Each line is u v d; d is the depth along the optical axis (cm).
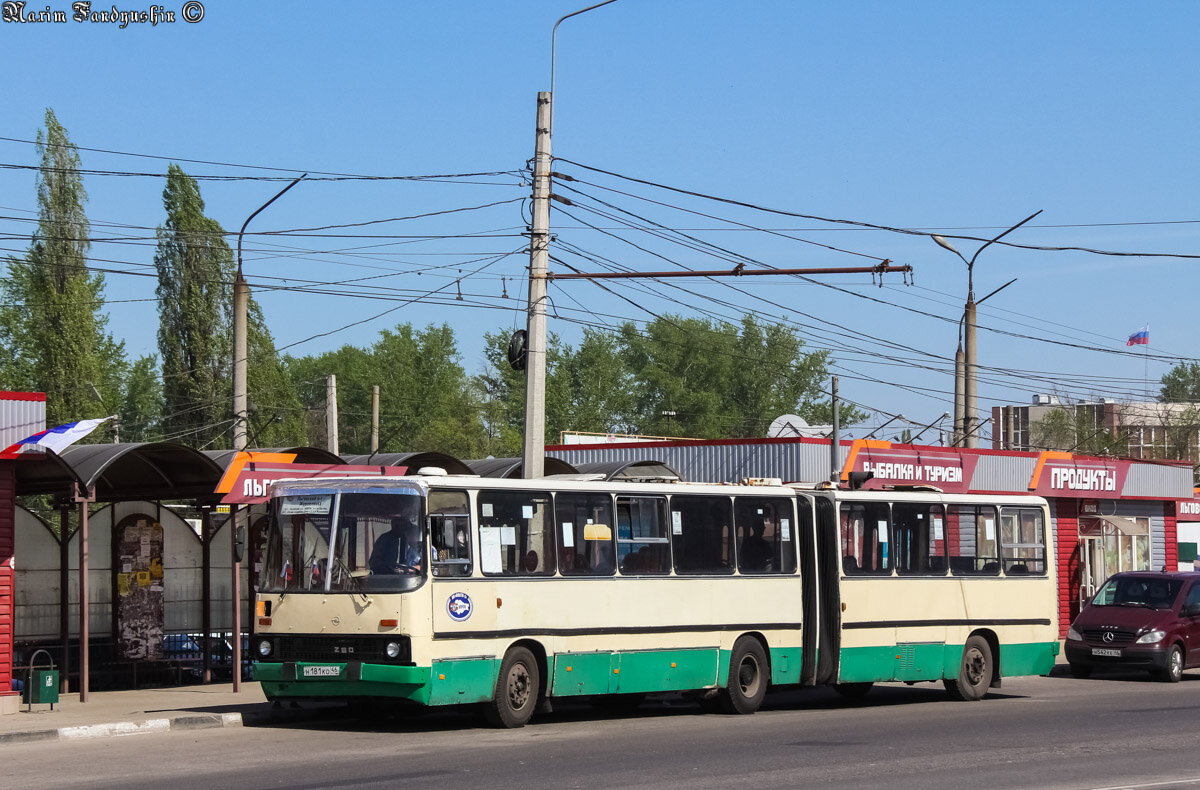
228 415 6100
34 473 2206
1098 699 2422
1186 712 2139
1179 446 10175
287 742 1648
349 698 1777
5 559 1986
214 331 6112
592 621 1911
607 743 1652
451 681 1734
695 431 9369
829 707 2283
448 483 1772
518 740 1677
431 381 9731
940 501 2398
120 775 1365
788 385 9662
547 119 2469
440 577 1739
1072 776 1395
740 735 1766
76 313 5969
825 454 3619
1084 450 9388
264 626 1786
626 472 2722
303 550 1781
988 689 2530
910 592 2330
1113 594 3091
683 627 2025
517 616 1823
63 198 6000
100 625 2458
